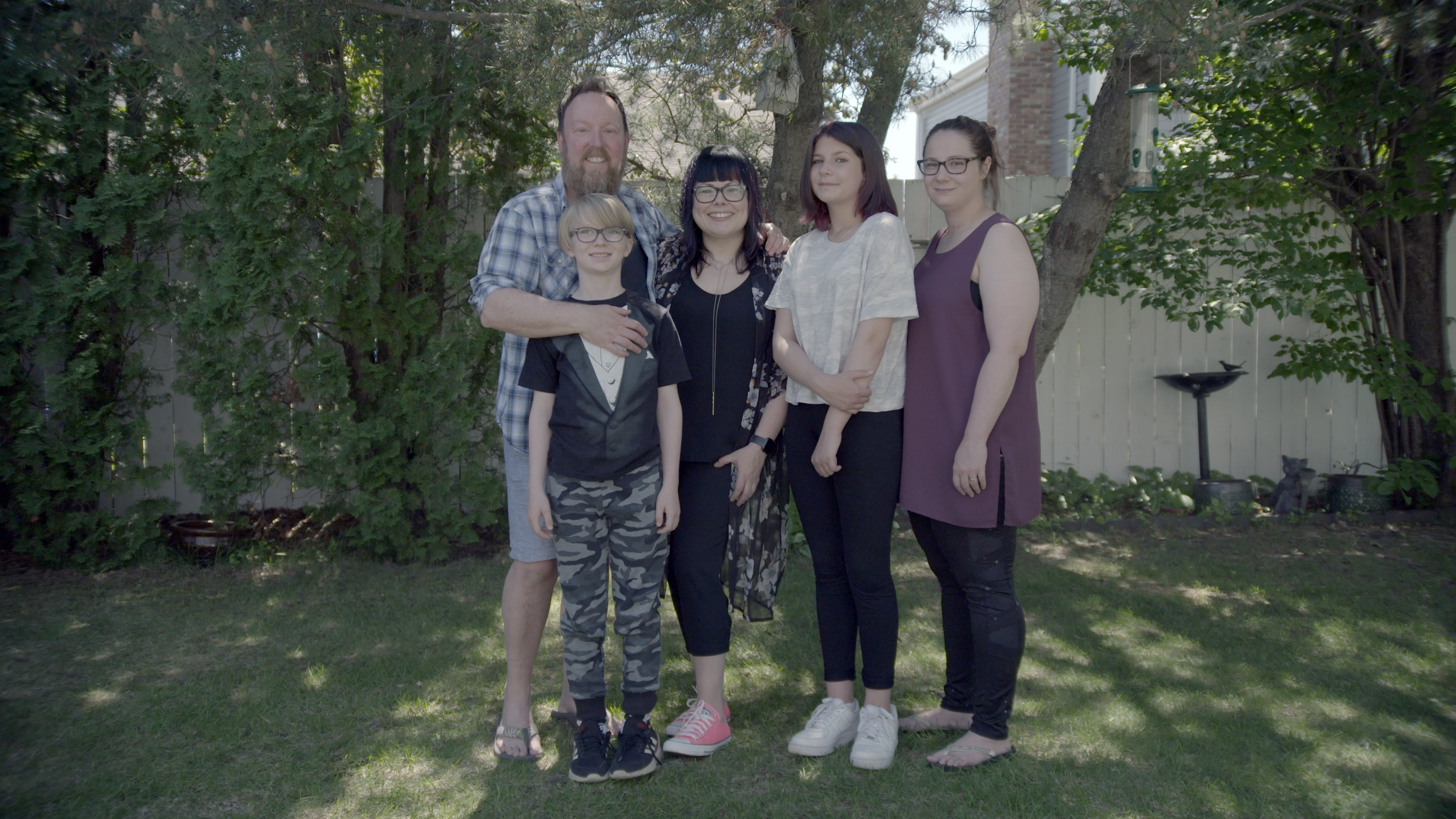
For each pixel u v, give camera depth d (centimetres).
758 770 239
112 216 429
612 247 231
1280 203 548
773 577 271
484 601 394
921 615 372
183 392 443
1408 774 230
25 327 424
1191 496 579
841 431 238
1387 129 530
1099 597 393
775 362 251
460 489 467
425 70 438
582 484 232
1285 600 388
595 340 226
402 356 472
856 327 238
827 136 243
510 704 255
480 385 471
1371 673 302
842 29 378
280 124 428
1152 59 447
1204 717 266
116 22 399
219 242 443
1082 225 477
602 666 242
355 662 319
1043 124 1043
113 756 246
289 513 515
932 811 216
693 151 502
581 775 230
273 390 453
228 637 345
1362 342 571
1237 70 488
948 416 233
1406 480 548
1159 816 211
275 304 437
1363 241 567
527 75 379
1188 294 527
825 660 258
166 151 443
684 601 251
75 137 431
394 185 460
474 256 458
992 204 250
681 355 238
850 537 245
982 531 232
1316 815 211
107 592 408
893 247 233
